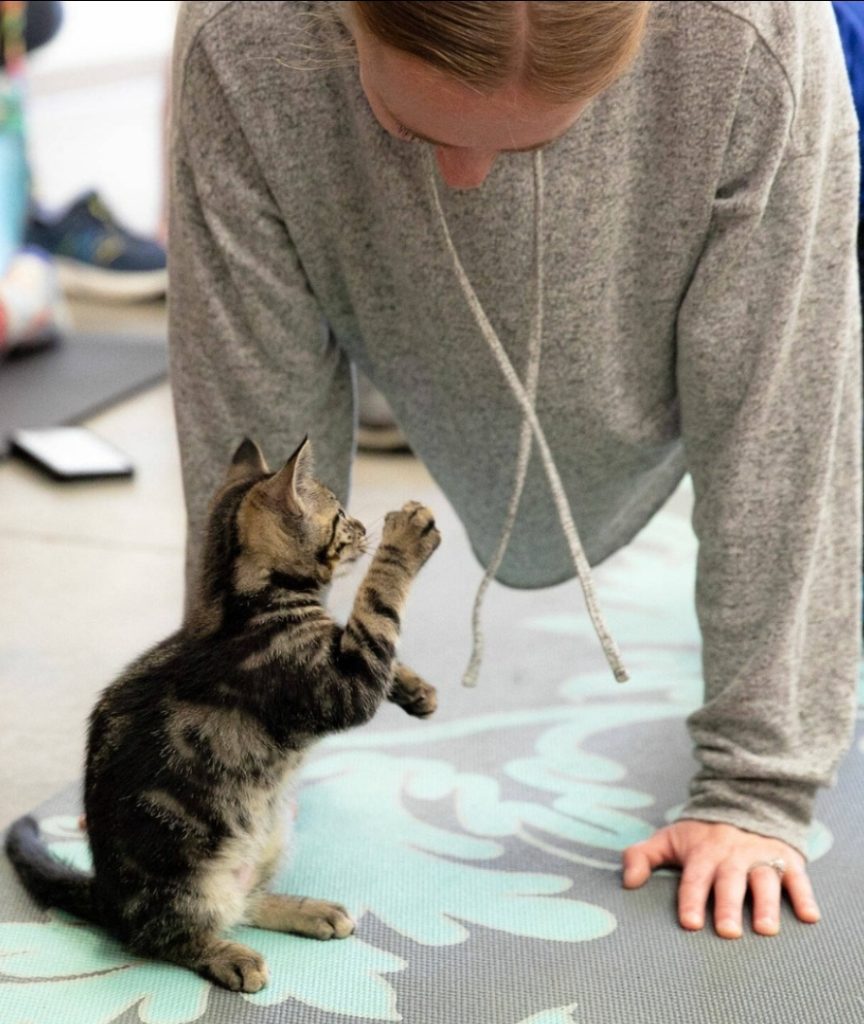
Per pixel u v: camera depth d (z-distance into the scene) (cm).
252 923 145
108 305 484
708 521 148
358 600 139
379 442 345
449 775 184
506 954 140
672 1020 130
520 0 96
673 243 137
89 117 482
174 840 134
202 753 135
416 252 142
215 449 154
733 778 154
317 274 150
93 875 142
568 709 206
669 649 229
